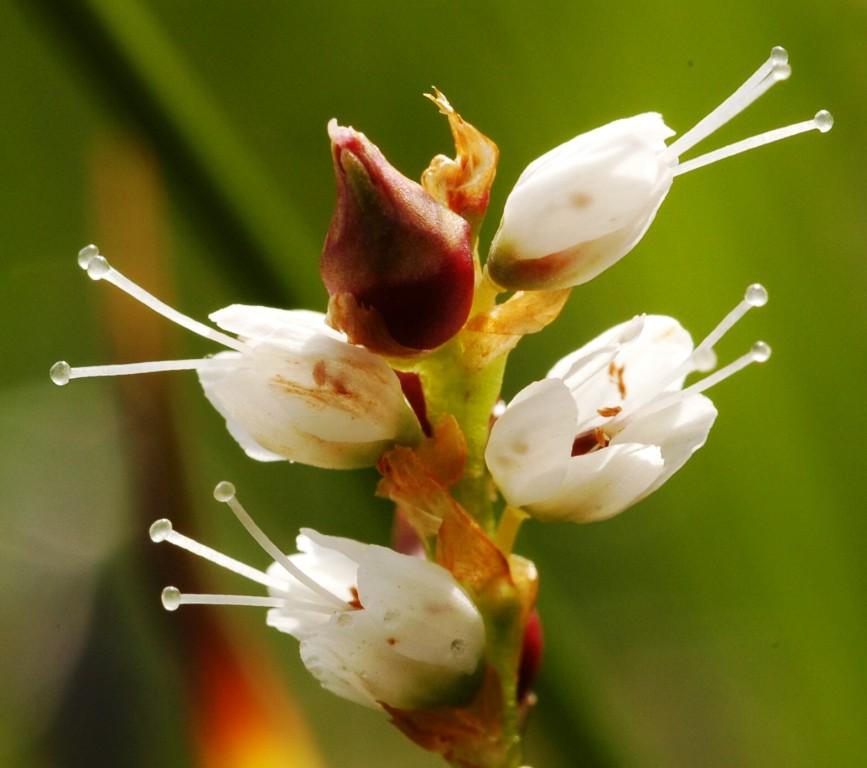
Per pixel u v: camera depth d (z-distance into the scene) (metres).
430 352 0.07
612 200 0.07
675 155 0.07
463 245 0.07
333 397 0.07
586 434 0.07
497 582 0.07
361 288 0.07
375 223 0.07
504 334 0.07
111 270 0.07
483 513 0.07
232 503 0.07
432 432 0.07
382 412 0.07
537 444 0.07
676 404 0.07
